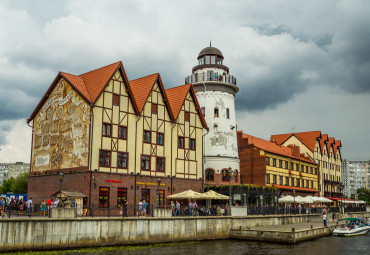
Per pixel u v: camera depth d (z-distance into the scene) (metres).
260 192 52.00
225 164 51.38
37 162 42.12
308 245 35.03
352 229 44.31
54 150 40.00
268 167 58.53
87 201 35.03
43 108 42.56
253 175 58.44
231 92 54.66
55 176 39.12
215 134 52.00
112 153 37.62
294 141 79.19
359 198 129.00
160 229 32.62
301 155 73.38
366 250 32.53
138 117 40.44
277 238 35.88
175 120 44.06
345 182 169.38
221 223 37.88
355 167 171.25
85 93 37.84
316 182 76.19
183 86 47.34
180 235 34.09
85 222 28.16
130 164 39.00
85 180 35.56
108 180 36.75
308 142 78.94
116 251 27.72
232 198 47.97
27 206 32.06
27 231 25.36
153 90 42.50
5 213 29.72
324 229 42.78
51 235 26.42
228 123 53.16
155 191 40.88
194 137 46.41
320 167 79.75
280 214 47.19
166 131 43.25
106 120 37.62
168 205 40.38
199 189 45.59
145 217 31.70
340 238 41.06
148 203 39.94
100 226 28.95
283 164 63.72
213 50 54.56
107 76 38.31
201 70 54.19
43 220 26.08
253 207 43.00
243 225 40.41
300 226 43.94
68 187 37.28
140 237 31.23
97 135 36.66
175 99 46.53
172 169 43.16
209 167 51.00
